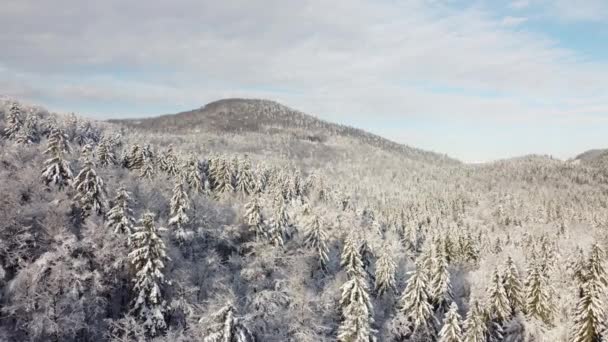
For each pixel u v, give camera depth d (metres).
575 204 194.00
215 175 90.88
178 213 56.25
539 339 55.12
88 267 41.84
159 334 40.72
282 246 62.09
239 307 45.84
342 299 47.38
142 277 40.38
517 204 187.12
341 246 75.81
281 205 67.38
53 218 44.97
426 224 136.25
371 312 45.69
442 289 56.69
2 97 106.69
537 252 91.19
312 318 47.84
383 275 59.50
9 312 36.78
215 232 61.34
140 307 40.84
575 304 58.59
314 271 60.97
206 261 54.16
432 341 51.03
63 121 102.81
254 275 54.25
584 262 63.53
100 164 72.56
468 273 78.38
